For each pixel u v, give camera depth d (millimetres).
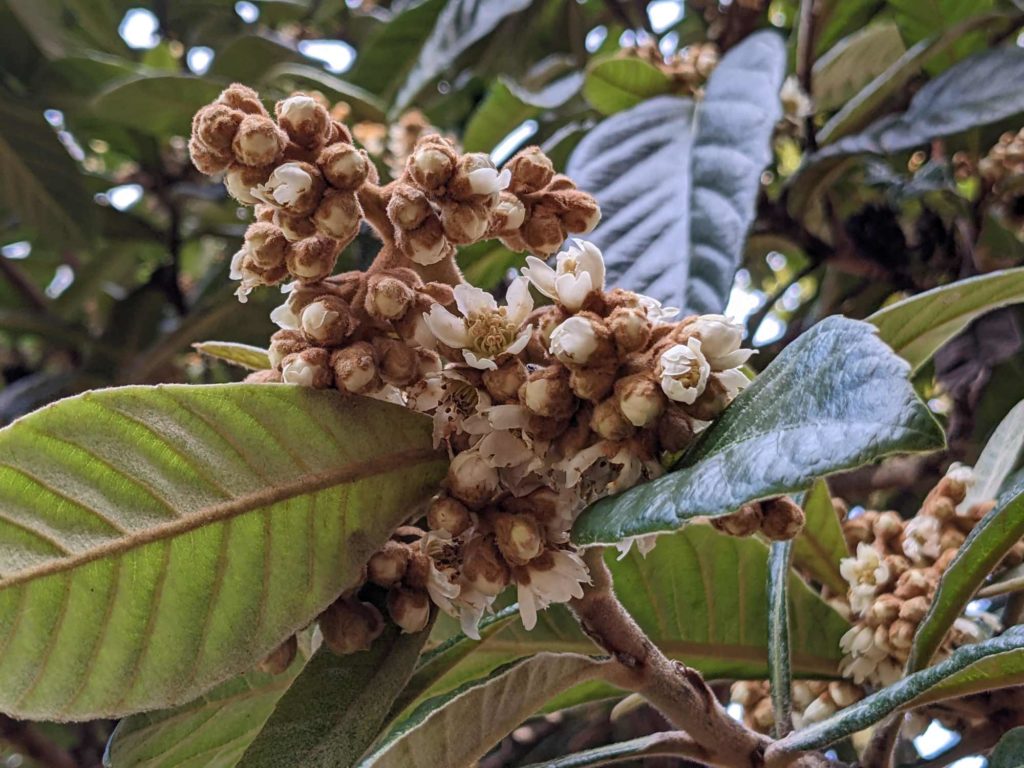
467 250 387
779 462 138
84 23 577
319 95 478
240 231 566
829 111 476
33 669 158
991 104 366
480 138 483
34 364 626
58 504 160
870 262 415
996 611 299
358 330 177
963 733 292
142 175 567
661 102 362
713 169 318
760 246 455
